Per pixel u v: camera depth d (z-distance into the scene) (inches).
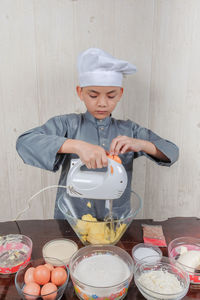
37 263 26.7
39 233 35.3
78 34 52.2
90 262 27.9
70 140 36.5
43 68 54.2
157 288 24.5
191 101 56.9
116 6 50.6
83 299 24.2
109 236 30.2
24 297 23.2
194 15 50.9
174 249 30.8
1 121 57.7
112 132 45.8
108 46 53.1
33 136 39.1
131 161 46.1
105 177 30.5
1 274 28.0
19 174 62.1
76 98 56.3
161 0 50.3
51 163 36.7
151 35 52.5
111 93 37.5
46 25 51.5
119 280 25.5
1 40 52.2
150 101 56.6
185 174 63.1
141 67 54.4
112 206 36.5
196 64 54.2
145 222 38.3
